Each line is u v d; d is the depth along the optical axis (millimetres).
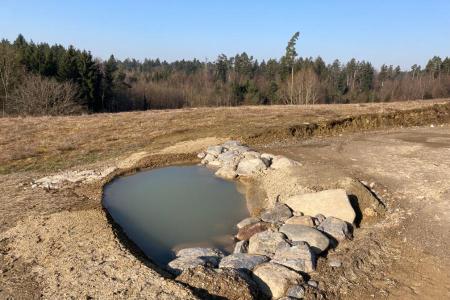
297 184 9711
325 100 62406
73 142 18016
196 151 14875
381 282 5734
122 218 8992
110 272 6027
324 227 7168
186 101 62969
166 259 7078
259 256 6297
